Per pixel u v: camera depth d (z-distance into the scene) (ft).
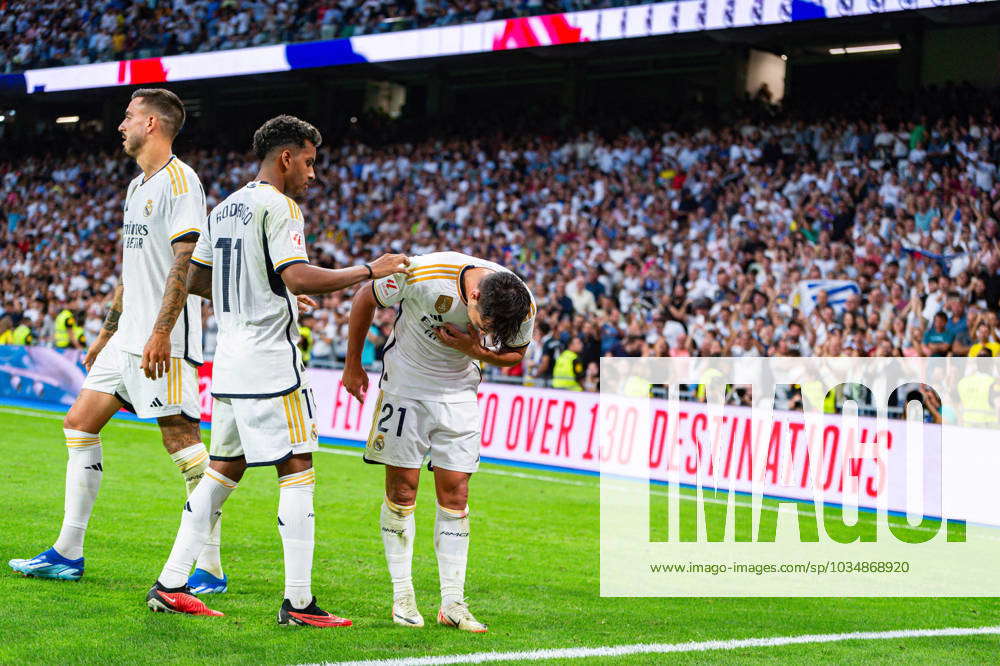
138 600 17.11
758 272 54.75
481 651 15.23
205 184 85.51
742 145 62.75
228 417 16.25
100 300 67.82
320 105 90.84
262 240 15.65
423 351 16.75
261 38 76.64
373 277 15.75
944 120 59.11
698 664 15.24
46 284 75.05
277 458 15.70
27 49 85.92
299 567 15.99
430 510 30.12
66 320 65.51
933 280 50.67
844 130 60.90
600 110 77.15
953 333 47.09
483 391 47.42
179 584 16.39
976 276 50.24
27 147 96.32
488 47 67.00
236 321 15.97
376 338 57.36
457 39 68.39
